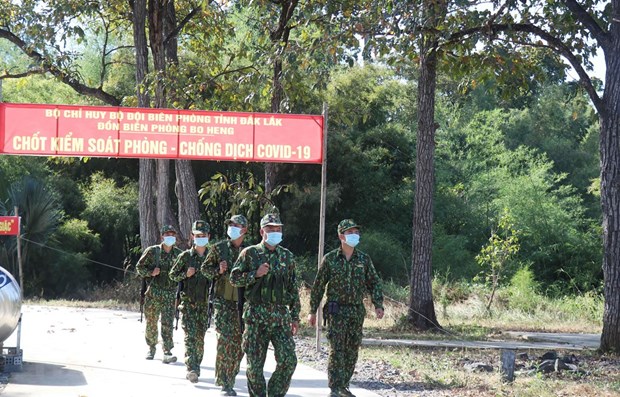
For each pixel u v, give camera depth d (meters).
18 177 40.09
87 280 40.44
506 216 33.69
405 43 18.52
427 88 22.47
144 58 27.61
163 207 28.34
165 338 13.16
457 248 45.03
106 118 14.30
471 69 21.56
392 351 16.62
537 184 47.28
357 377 12.52
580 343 21.12
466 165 52.12
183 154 14.42
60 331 17.91
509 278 41.47
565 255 45.25
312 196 40.44
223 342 10.22
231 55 28.09
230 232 10.20
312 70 19.50
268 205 25.02
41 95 42.09
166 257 13.13
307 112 37.81
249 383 9.22
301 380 11.83
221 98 26.64
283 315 9.25
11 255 36.84
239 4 24.38
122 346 15.28
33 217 36.31
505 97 22.20
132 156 14.37
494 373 13.28
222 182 25.08
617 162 17.39
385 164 45.06
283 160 14.48
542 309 33.06
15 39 29.50
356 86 43.25
